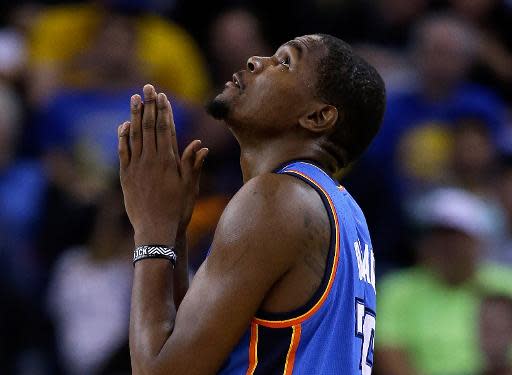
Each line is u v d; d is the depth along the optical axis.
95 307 23.41
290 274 9.90
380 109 11.02
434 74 26.91
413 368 22.09
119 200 23.73
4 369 22.84
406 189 25.59
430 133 26.47
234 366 9.95
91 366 23.14
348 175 25.28
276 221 9.85
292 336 9.89
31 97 27.70
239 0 31.08
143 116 10.80
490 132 26.42
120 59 27.69
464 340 21.86
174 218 10.72
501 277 22.45
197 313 9.79
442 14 30.50
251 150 10.86
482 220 23.55
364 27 30.86
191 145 10.91
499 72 29.55
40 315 23.45
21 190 25.72
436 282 22.45
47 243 24.81
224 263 9.85
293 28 30.89
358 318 10.42
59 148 26.17
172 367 9.72
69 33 28.45
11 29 30.16
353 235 10.50
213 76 29.41
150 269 10.42
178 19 30.94
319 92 10.66
